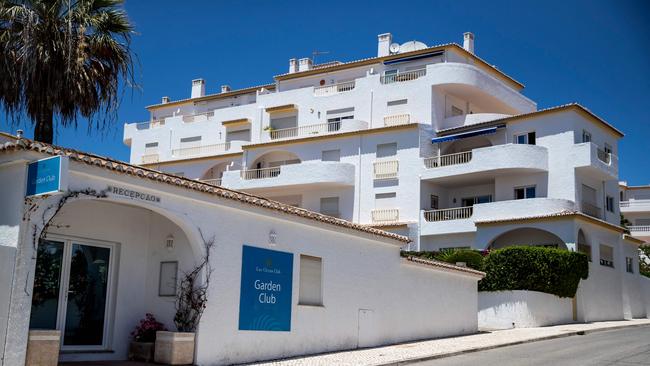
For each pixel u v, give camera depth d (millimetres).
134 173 12227
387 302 19375
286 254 15805
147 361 13414
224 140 53781
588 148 35562
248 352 14406
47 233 12672
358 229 18125
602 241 35156
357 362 14711
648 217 62688
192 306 13406
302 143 46000
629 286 37500
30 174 10789
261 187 45281
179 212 13258
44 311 12547
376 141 43031
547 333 23875
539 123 37719
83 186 11586
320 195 44469
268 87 55531
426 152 41594
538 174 37094
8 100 15891
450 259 30641
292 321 15781
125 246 14188
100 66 16953
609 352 17859
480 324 28203
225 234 14227
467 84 42656
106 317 13719
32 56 15500
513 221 34844
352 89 47344
